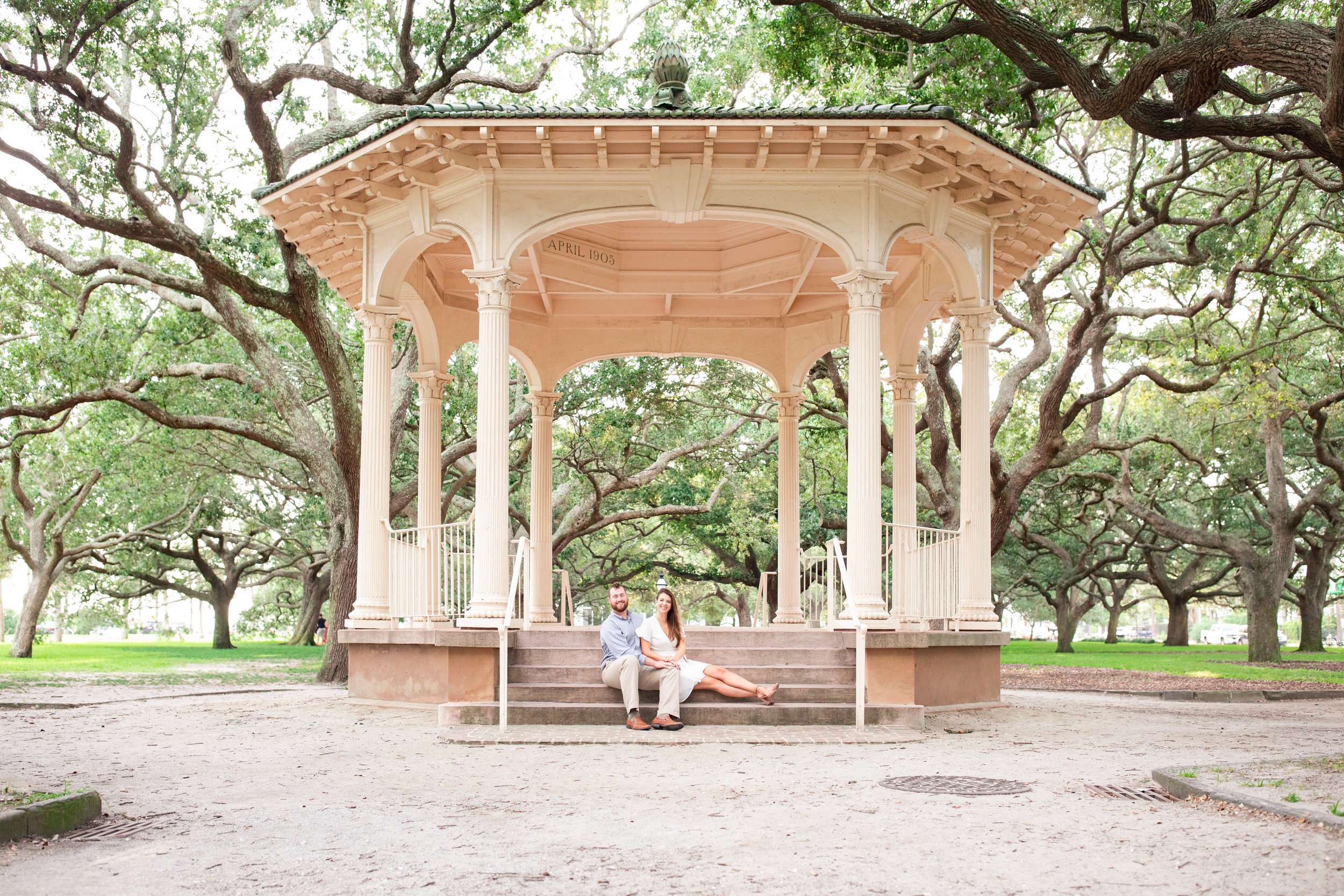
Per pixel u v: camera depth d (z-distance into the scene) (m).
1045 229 12.85
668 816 5.34
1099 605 84.69
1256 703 14.40
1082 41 14.26
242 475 29.81
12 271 19.80
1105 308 20.06
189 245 15.66
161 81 16.55
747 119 9.91
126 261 17.55
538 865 4.32
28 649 29.00
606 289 15.18
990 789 6.14
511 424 23.31
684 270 15.35
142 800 5.91
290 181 11.59
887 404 24.91
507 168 10.85
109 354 18.95
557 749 7.98
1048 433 20.80
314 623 40.66
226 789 6.29
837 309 15.56
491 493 10.61
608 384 24.00
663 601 9.47
